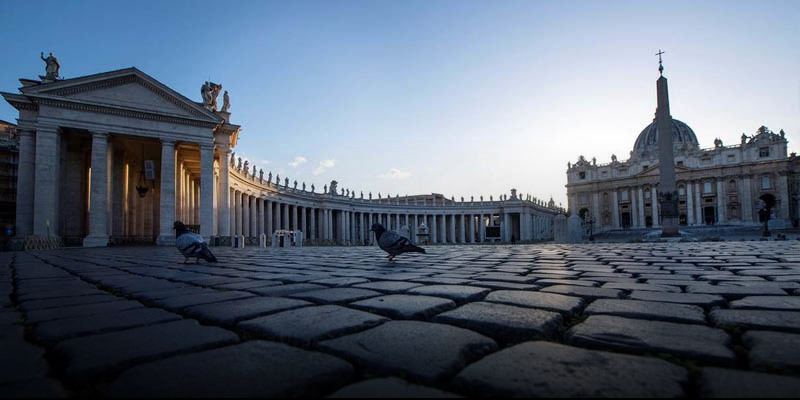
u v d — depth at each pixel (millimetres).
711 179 101438
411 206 95500
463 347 2756
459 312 3895
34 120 35625
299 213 84000
